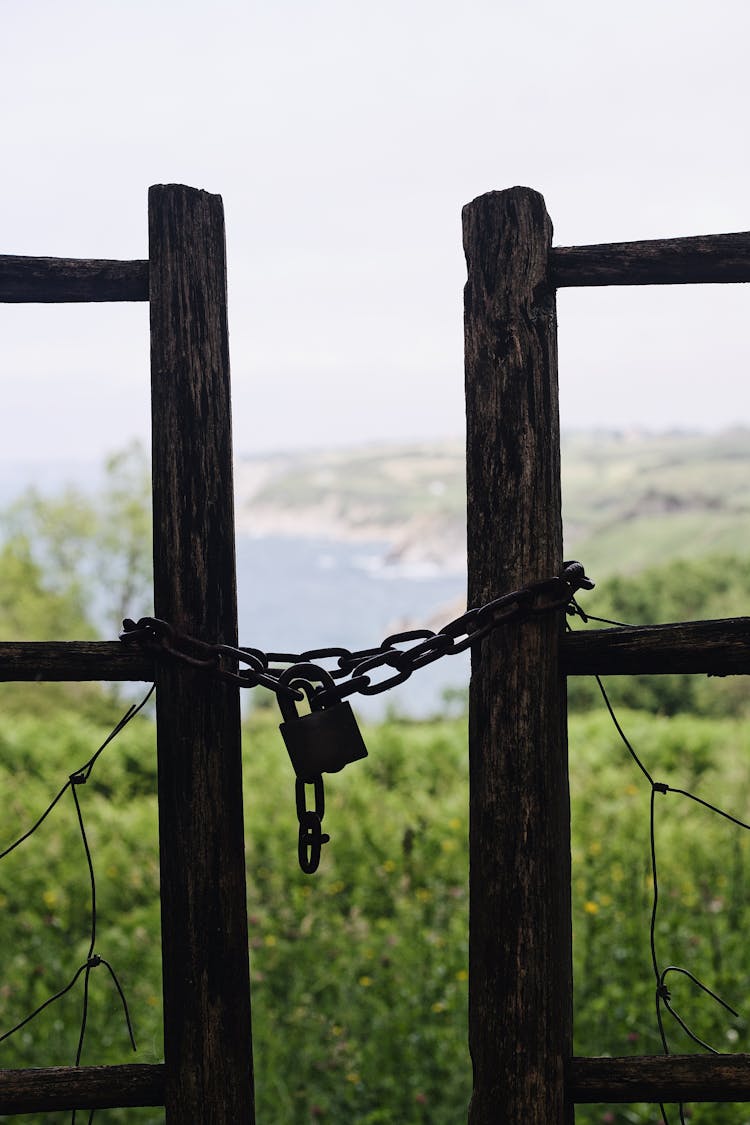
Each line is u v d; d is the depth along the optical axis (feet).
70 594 59.52
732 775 28.50
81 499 59.82
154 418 5.93
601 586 54.03
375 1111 12.30
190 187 5.97
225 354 5.98
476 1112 5.84
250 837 23.66
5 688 45.75
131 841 24.82
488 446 5.84
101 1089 5.86
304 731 5.70
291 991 15.10
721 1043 13.12
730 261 5.75
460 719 41.42
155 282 5.93
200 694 5.86
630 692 42.45
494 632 5.83
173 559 5.89
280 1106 12.57
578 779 28.32
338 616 226.99
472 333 5.90
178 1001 5.86
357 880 20.67
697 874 19.70
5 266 5.95
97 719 46.03
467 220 5.92
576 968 15.12
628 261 5.81
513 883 5.79
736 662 5.69
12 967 16.60
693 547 166.50
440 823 24.02
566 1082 5.83
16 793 28.43
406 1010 14.14
